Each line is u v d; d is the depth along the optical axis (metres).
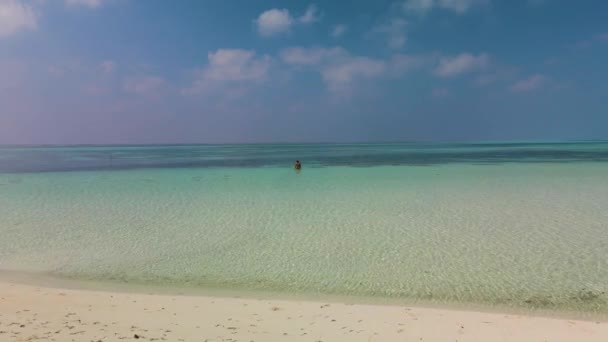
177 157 63.12
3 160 55.88
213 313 7.65
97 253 12.17
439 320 7.32
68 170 37.41
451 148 101.00
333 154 69.69
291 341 6.24
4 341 5.84
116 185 25.97
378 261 11.27
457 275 10.15
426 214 16.84
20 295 8.56
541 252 11.80
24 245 12.94
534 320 7.38
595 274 10.08
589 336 6.58
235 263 11.27
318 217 16.48
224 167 40.47
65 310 7.61
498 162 44.31
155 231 14.54
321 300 8.78
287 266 10.98
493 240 13.06
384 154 68.00
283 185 25.75
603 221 15.29
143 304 8.17
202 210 17.95
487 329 6.88
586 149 83.75
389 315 7.60
